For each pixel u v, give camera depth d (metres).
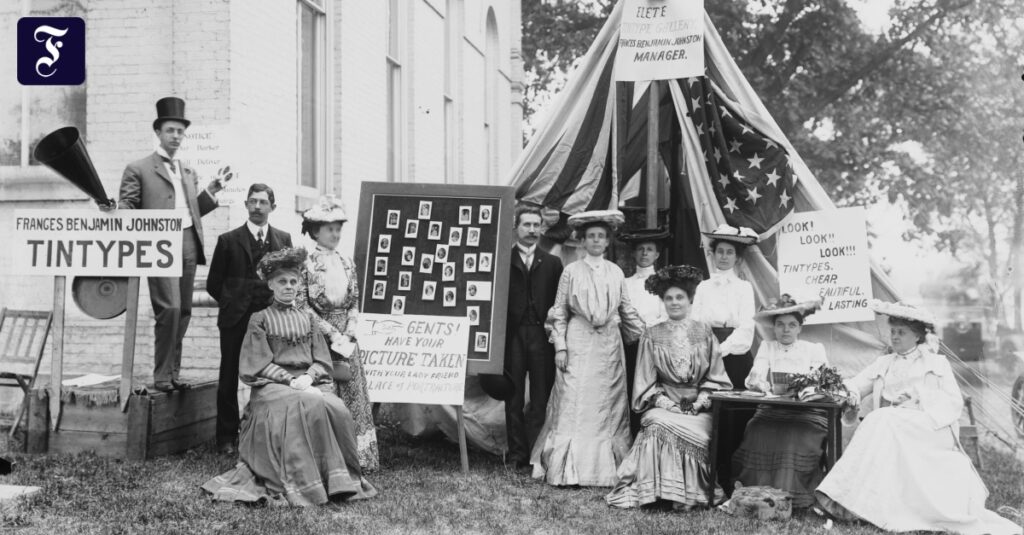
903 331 6.41
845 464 6.13
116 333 9.15
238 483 6.22
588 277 7.43
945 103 25.61
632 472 6.62
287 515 5.82
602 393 7.36
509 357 7.82
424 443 8.62
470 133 18.08
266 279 6.58
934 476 6.02
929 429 6.09
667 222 8.81
